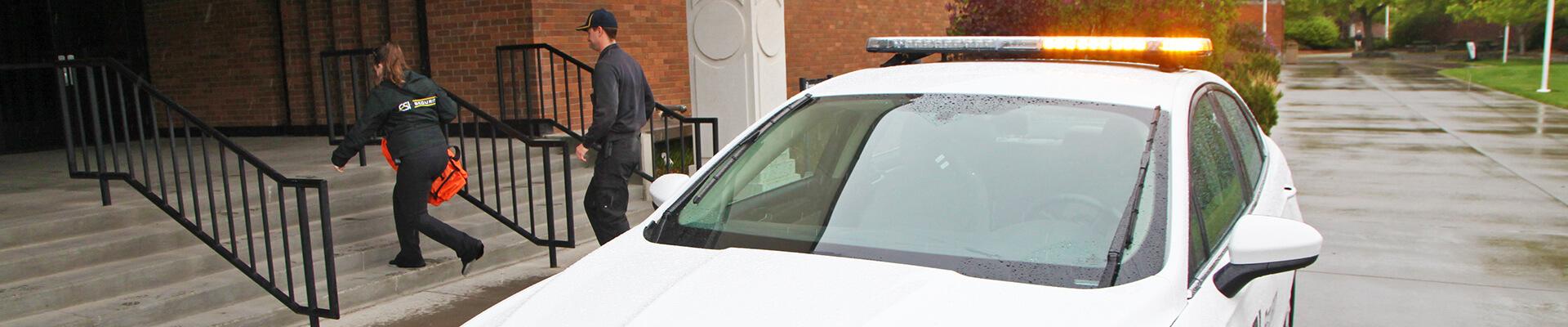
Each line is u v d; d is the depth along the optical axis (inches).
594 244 284.8
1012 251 106.9
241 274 222.2
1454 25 2474.2
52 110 381.1
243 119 429.1
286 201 264.5
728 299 97.0
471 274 252.4
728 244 116.0
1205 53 144.7
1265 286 126.0
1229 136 144.5
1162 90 128.9
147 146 384.8
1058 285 99.2
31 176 290.4
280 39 416.8
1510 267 252.7
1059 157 118.5
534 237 260.5
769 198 126.5
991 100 129.4
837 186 125.6
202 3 428.5
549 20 385.7
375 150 333.7
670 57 446.9
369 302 224.5
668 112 323.3
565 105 396.5
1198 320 98.2
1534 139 539.5
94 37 407.5
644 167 335.3
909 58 167.0
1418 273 248.1
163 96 212.8
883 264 103.9
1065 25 471.2
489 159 337.7
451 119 237.6
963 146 124.0
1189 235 106.2
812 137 133.8
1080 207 111.1
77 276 201.5
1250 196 142.2
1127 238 104.9
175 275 215.5
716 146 321.4
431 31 401.4
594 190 244.2
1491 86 1032.8
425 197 233.1
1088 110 123.9
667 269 107.1
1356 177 404.8
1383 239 287.7
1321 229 303.7
